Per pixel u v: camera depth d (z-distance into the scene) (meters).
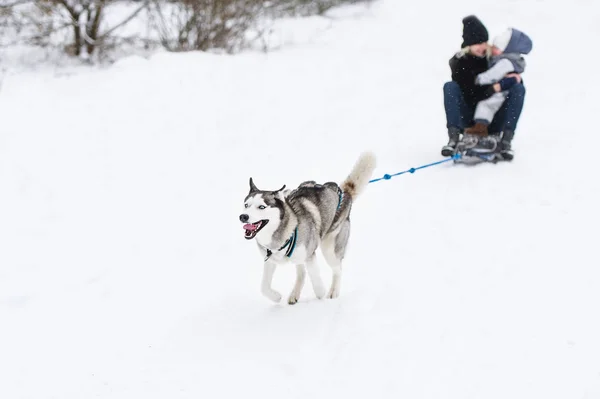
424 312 4.32
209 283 4.97
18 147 7.08
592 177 6.36
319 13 14.49
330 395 3.54
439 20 13.05
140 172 6.82
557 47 11.01
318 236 4.52
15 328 4.38
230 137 7.70
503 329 4.04
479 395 3.45
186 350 4.08
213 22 10.88
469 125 7.39
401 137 7.83
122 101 8.41
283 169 6.97
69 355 4.07
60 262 5.27
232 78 9.43
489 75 6.88
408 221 5.80
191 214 6.09
